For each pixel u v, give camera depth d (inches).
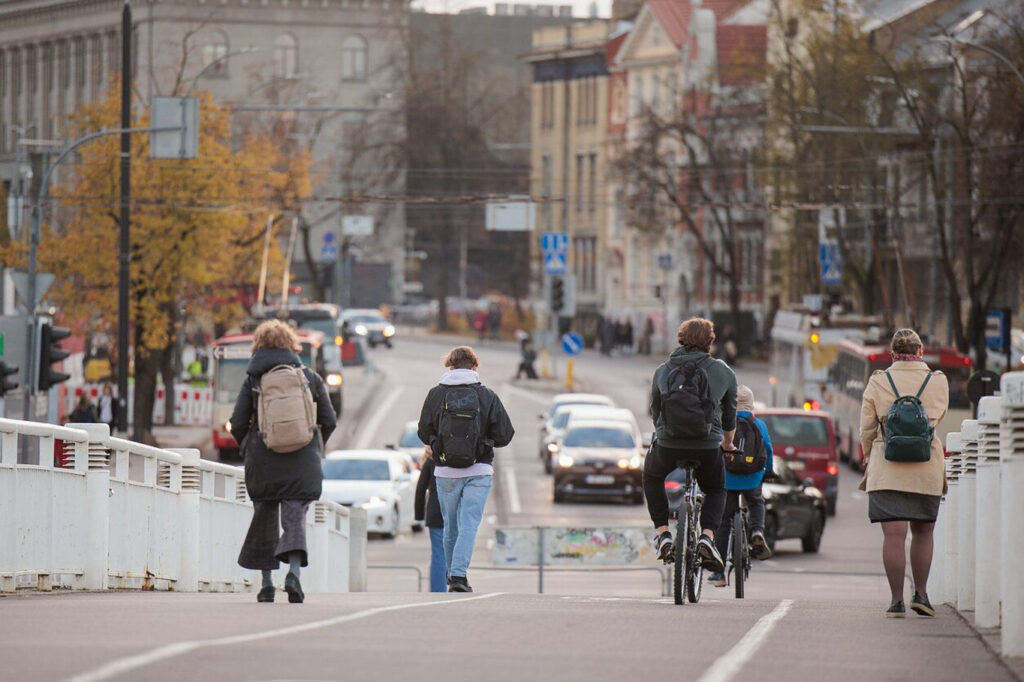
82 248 6574.8
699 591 1852.9
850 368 6530.5
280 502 1736.0
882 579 3715.6
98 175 6569.9
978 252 6865.2
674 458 1759.4
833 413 6919.3
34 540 1850.4
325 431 1755.7
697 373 1744.6
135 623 1362.0
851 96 7682.1
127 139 5659.5
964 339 6678.2
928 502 1685.5
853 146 7618.1
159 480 2305.6
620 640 1316.4
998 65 6323.8
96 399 6958.7
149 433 6486.2
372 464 4886.8
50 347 4033.0
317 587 2878.9
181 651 1154.7
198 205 6496.1
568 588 3735.2
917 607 1686.8
